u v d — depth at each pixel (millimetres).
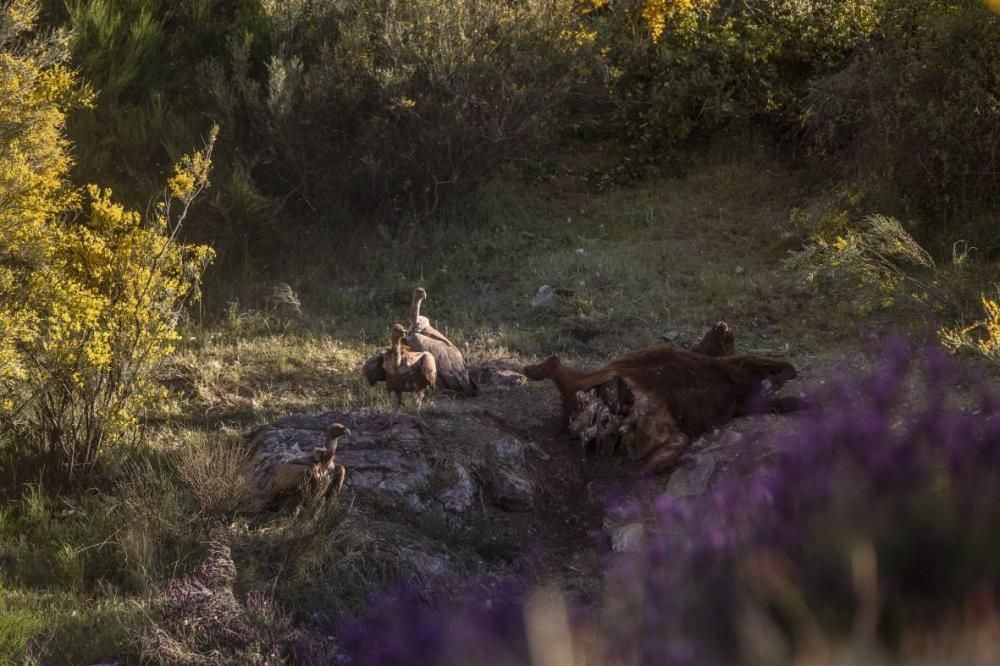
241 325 11609
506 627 1950
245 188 13133
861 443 2141
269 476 7000
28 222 7551
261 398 9625
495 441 7668
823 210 13648
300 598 5762
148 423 8836
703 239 14180
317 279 13078
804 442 2254
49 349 7344
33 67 7762
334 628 5516
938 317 10891
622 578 2125
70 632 5344
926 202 13242
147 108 14078
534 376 8656
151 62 14438
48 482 7301
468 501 7105
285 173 14297
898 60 13711
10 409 7508
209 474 6652
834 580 1729
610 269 13188
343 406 9391
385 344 11297
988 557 1722
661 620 1811
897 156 13352
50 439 7441
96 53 13484
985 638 1580
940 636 1601
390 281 13031
